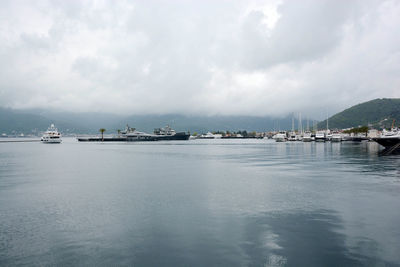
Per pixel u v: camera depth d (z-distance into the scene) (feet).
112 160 274.77
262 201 100.48
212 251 59.82
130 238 67.21
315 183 135.33
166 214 85.56
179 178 154.40
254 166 211.00
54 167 214.07
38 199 106.32
